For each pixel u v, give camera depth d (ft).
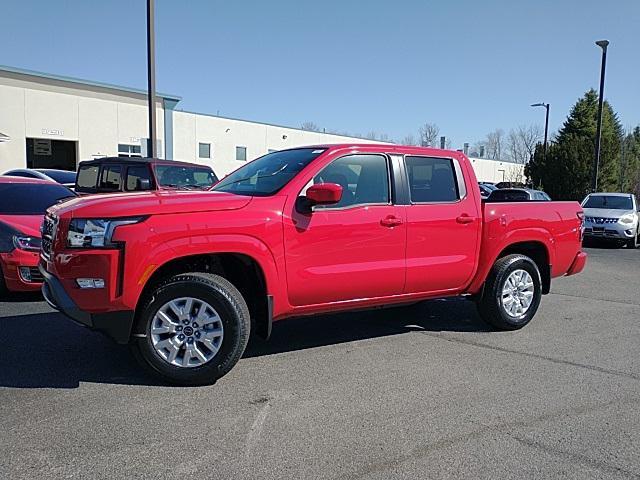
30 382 14.25
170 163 35.99
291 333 19.51
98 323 13.37
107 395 13.47
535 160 137.28
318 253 15.61
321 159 16.12
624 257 46.96
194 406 12.92
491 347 18.22
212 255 14.62
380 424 12.14
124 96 103.50
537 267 21.21
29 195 26.84
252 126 129.80
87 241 13.24
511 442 11.39
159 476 9.85
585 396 13.99
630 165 186.60
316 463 10.41
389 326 20.75
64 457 10.43
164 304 14.02
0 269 23.15
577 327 21.21
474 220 18.69
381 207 16.76
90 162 38.19
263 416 12.44
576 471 10.29
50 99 94.32
